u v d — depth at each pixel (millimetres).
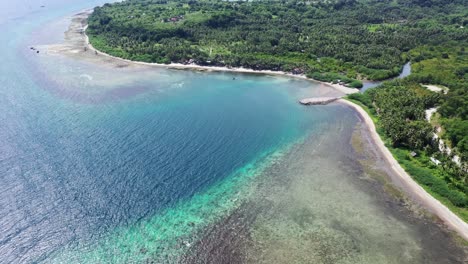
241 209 95562
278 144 129500
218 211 94812
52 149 119812
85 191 100250
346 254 81812
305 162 117688
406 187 104688
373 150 124375
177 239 85312
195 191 102625
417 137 120562
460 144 119375
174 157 118438
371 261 80188
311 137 134500
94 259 79750
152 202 97500
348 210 95500
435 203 97875
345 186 105312
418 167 111812
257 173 111750
